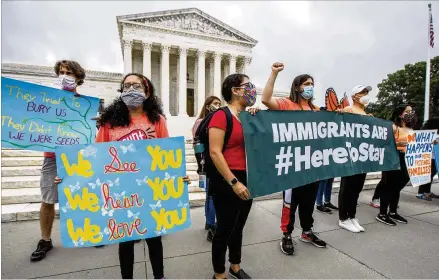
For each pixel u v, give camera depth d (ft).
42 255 8.65
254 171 7.22
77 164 6.07
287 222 9.27
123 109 6.84
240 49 102.99
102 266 8.27
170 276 7.70
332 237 10.62
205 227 11.51
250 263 8.50
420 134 12.98
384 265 8.39
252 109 7.49
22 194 13.91
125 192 6.31
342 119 9.89
